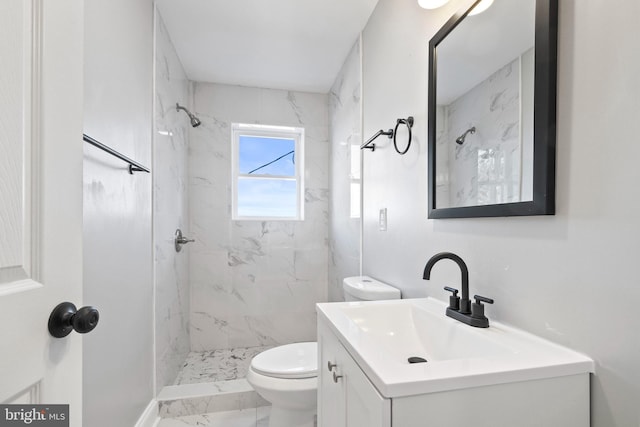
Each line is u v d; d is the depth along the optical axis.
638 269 0.55
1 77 0.46
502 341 0.74
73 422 0.60
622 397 0.57
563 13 0.68
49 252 0.55
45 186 0.54
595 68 0.62
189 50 2.17
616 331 0.58
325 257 2.80
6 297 0.46
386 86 1.63
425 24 1.27
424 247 1.26
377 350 0.70
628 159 0.56
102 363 1.13
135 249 1.45
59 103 0.57
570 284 0.67
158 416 1.72
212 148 2.62
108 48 1.19
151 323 1.67
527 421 0.61
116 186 1.25
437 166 1.16
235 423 1.71
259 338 2.66
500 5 0.87
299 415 1.44
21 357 0.49
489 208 0.89
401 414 0.56
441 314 0.99
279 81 2.62
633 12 0.56
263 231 2.69
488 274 0.91
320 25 1.92
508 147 0.83
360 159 1.99
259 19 1.86
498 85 0.87
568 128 0.67
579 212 0.65
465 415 0.58
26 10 0.51
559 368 0.62
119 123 1.29
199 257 2.57
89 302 1.05
